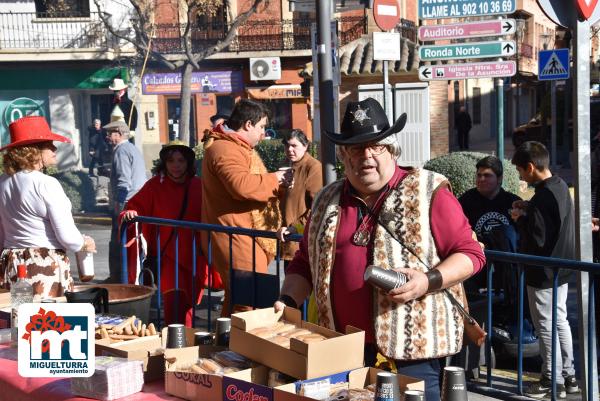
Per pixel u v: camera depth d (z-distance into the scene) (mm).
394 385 2533
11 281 4836
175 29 30953
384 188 3070
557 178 5215
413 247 2967
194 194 6387
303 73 25312
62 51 28594
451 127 40375
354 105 3070
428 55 9125
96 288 4180
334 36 7320
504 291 5816
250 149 5422
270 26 31453
